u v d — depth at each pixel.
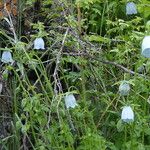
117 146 0.92
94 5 1.12
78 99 0.99
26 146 0.93
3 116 0.97
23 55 0.87
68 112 0.86
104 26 1.15
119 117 0.92
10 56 0.87
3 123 0.99
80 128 0.92
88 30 1.17
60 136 0.86
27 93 0.94
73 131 0.90
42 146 0.85
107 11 1.08
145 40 0.77
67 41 0.95
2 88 0.99
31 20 1.09
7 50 0.87
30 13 1.09
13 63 0.93
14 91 0.94
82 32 1.00
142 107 0.95
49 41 0.97
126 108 0.81
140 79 0.88
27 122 0.87
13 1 1.08
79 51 0.93
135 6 0.96
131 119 0.81
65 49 0.96
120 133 0.94
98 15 1.15
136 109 0.88
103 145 0.85
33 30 1.09
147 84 0.90
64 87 1.05
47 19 1.09
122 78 0.98
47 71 1.05
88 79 1.00
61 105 0.84
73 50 0.96
